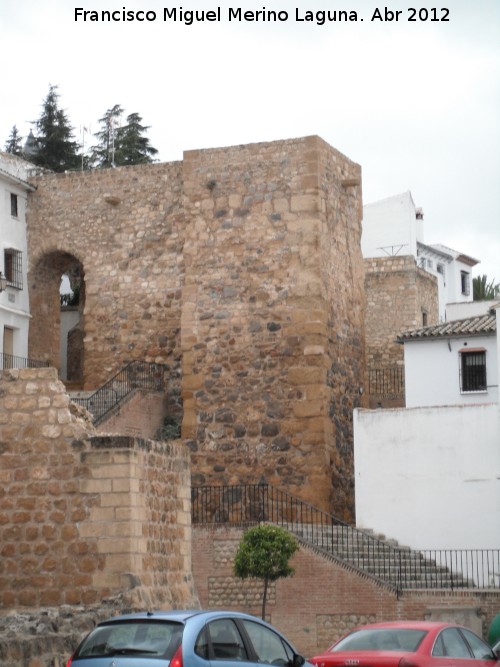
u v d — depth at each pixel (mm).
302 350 41875
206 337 43156
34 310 48250
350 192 45250
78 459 23391
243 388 42438
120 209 47094
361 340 45375
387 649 19406
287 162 42938
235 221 43312
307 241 42312
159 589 23891
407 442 37594
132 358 46094
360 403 44750
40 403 23766
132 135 74938
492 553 35969
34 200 48469
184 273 43844
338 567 33094
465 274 76062
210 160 43906
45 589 23094
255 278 42812
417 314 54750
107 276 46906
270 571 31672
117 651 16531
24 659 18516
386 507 37594
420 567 35500
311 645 32938
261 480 41656
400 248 63781
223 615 17438
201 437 42656
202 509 41094
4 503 23547
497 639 29844
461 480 36844
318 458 41125
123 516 23031
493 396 40938
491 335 41125
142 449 23719
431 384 41719
